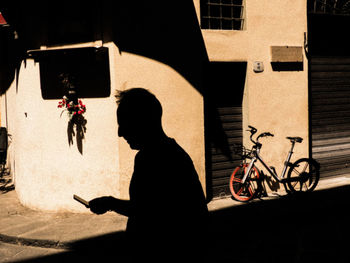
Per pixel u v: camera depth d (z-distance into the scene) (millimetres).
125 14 5734
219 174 6922
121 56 5734
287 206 6184
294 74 7309
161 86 6043
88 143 5996
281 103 7207
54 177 6246
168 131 6129
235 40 6723
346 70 8242
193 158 6348
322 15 7750
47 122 6254
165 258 1677
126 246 1834
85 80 5961
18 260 4543
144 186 1685
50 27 6039
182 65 6203
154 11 5949
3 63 9500
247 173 6527
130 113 1735
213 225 5277
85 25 5852
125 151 5855
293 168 6891
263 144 7078
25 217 6016
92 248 4793
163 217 1670
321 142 7980
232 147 7043
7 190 8070
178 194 1677
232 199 6820
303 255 4434
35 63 6281
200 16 6426
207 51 6480
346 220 5773
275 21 7078
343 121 8242
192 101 6309
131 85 5820
